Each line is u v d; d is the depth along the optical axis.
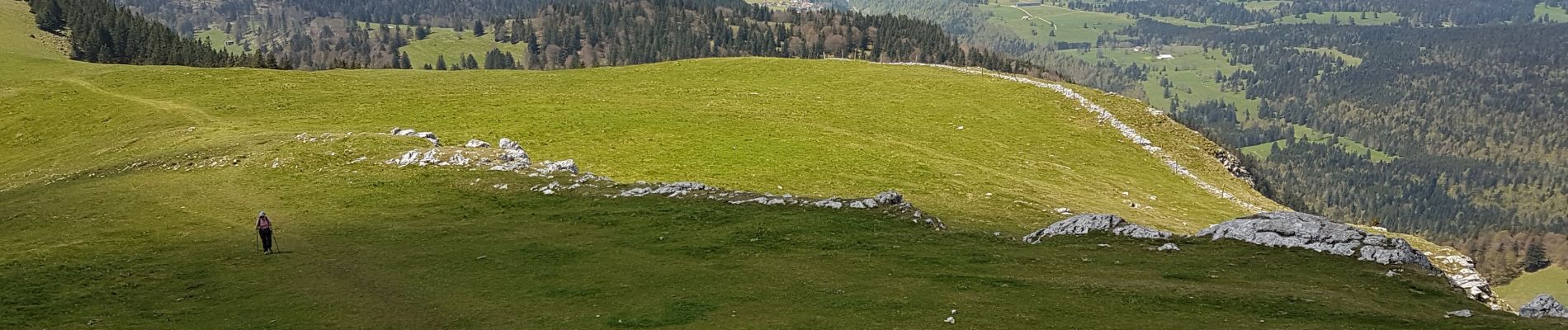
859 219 46.97
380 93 108.00
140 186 65.69
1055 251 41.59
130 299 37.22
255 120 93.75
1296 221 43.56
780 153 83.31
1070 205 70.19
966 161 86.25
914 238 43.41
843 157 82.75
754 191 70.25
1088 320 30.08
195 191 63.12
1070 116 110.31
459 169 64.25
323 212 54.72
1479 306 33.00
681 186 55.28
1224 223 45.16
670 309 31.94
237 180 66.06
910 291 33.47
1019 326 29.38
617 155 81.06
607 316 31.72
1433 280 36.34
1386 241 40.97
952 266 38.09
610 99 106.44
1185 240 43.34
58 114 100.56
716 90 116.38
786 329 29.30
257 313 34.94
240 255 44.88
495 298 35.28
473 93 108.62
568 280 37.16
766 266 38.09
